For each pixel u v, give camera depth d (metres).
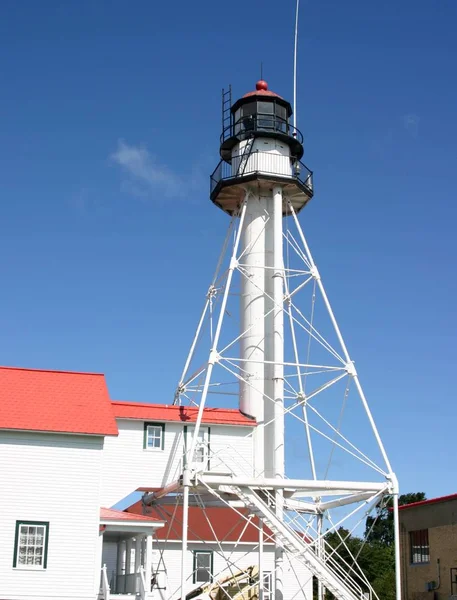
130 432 37.53
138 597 34.12
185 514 32.66
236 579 39.81
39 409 34.50
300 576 48.91
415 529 50.78
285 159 39.94
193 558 48.22
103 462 36.81
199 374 37.88
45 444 33.59
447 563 47.06
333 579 33.59
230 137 40.25
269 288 38.97
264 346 38.25
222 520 50.53
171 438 37.91
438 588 47.66
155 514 47.81
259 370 38.09
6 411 33.94
